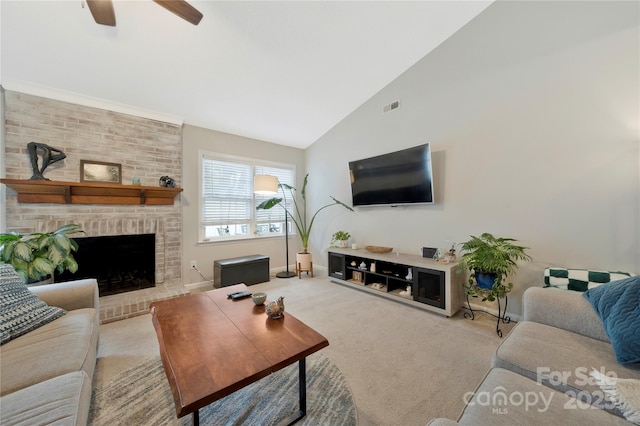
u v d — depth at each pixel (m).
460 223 2.90
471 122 2.79
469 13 2.68
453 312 2.60
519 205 2.48
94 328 1.60
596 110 2.08
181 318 1.61
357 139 4.03
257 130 4.20
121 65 2.55
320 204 4.77
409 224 3.40
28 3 1.91
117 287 3.09
